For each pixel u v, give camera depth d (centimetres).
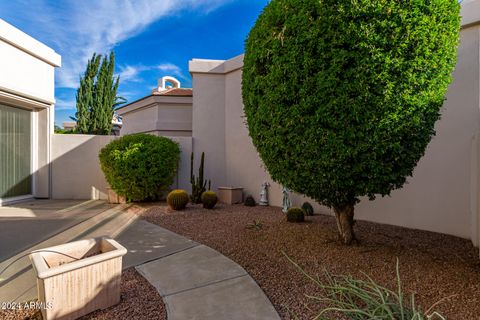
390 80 333
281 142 390
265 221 639
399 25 333
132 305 289
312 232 532
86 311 270
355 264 380
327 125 355
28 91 855
